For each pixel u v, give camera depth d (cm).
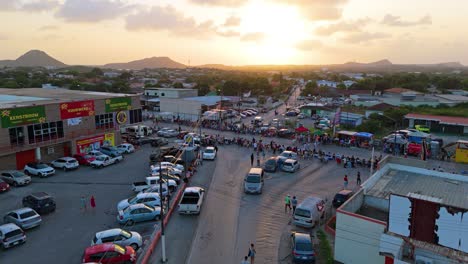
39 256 2159
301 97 13388
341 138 5581
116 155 4547
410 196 1688
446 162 4603
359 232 1977
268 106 10775
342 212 2031
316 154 4772
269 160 4197
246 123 7706
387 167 2959
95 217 2767
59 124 4341
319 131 5650
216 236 2445
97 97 5041
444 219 1560
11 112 3744
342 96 12325
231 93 12875
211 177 3872
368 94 12081
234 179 3800
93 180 3712
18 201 3086
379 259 1923
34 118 3997
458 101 9462
